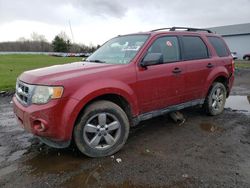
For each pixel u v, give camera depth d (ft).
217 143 14.82
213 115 19.93
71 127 12.03
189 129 17.11
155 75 14.90
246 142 14.94
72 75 12.43
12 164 12.45
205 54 18.67
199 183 10.71
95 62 15.42
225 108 22.72
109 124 13.24
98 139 13.00
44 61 88.22
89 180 11.05
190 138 15.57
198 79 17.71
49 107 11.61
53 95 11.68
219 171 11.64
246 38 172.45
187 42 17.53
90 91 12.27
